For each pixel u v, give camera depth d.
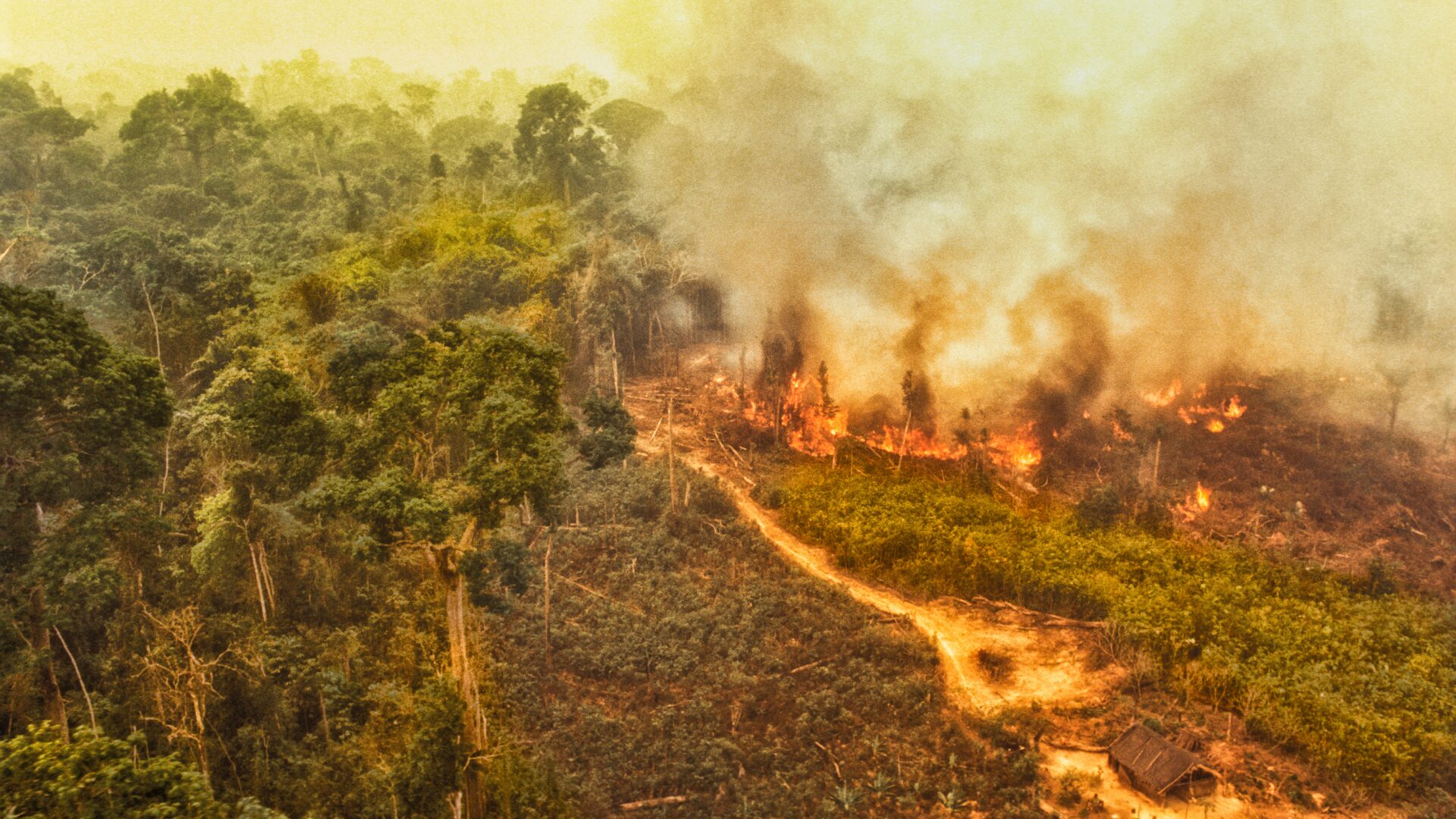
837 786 30.34
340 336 30.00
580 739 32.66
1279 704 32.00
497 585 40.12
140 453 30.56
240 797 29.14
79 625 33.69
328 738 31.53
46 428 29.42
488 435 26.45
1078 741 32.06
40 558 28.89
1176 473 53.25
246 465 36.12
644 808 29.75
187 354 55.91
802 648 37.47
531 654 36.84
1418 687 33.12
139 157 99.44
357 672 34.41
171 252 62.53
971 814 28.91
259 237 84.75
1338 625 37.09
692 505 47.62
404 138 125.50
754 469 53.84
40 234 70.19
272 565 37.22
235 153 106.31
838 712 33.62
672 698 34.75
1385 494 49.84
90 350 30.41
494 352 28.14
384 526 26.27
